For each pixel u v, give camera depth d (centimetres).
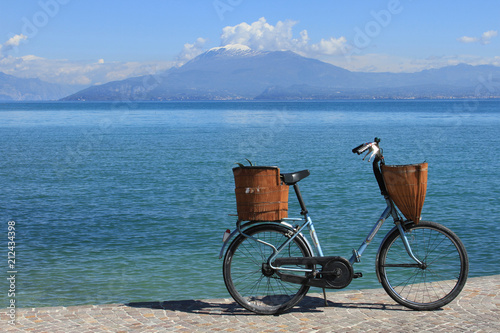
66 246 938
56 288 704
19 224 1134
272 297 461
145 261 839
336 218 1148
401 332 396
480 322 414
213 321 429
